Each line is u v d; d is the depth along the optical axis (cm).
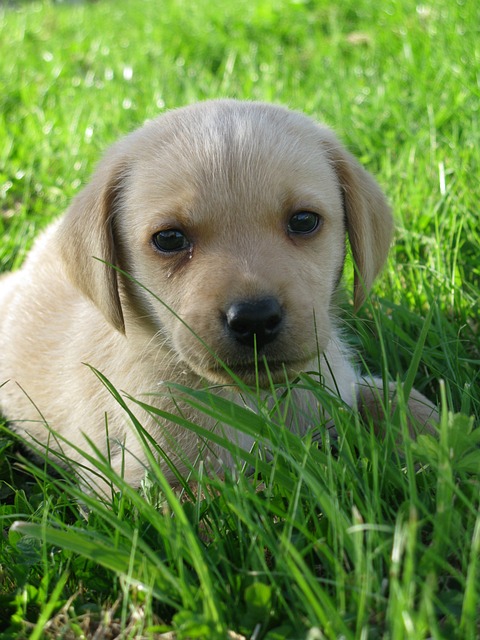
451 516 37
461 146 69
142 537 40
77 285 49
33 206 74
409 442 39
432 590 35
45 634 38
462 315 54
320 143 49
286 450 41
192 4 140
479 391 48
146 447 41
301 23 112
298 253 45
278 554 37
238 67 101
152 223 46
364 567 36
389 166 68
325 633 34
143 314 48
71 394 52
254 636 36
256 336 42
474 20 89
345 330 55
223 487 39
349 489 39
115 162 49
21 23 148
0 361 60
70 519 45
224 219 44
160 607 38
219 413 42
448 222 61
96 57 115
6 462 50
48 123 88
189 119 48
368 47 98
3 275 66
